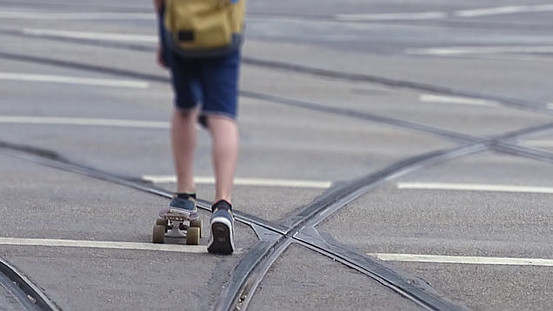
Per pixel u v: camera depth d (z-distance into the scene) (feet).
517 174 61.41
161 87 87.76
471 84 95.20
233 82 42.88
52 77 88.94
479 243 45.83
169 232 44.88
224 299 37.14
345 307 36.78
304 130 73.20
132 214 49.16
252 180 57.72
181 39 41.39
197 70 42.96
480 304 37.60
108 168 59.93
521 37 128.67
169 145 67.00
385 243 45.27
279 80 92.99
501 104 86.69
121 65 95.86
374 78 96.07
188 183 44.52
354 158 64.64
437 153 67.05
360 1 163.53
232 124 42.80
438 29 133.49
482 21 144.25
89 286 38.11
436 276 40.73
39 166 59.77
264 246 44.09
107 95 83.20
